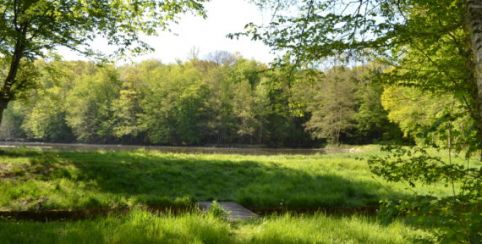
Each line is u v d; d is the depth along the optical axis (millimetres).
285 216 8805
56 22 15977
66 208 10977
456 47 6059
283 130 75812
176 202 11938
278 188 14555
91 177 14188
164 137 75562
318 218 8672
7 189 11555
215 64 95312
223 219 8484
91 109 78375
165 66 95000
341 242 6672
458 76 5977
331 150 61562
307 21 5883
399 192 14359
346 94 58969
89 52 17938
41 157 17219
